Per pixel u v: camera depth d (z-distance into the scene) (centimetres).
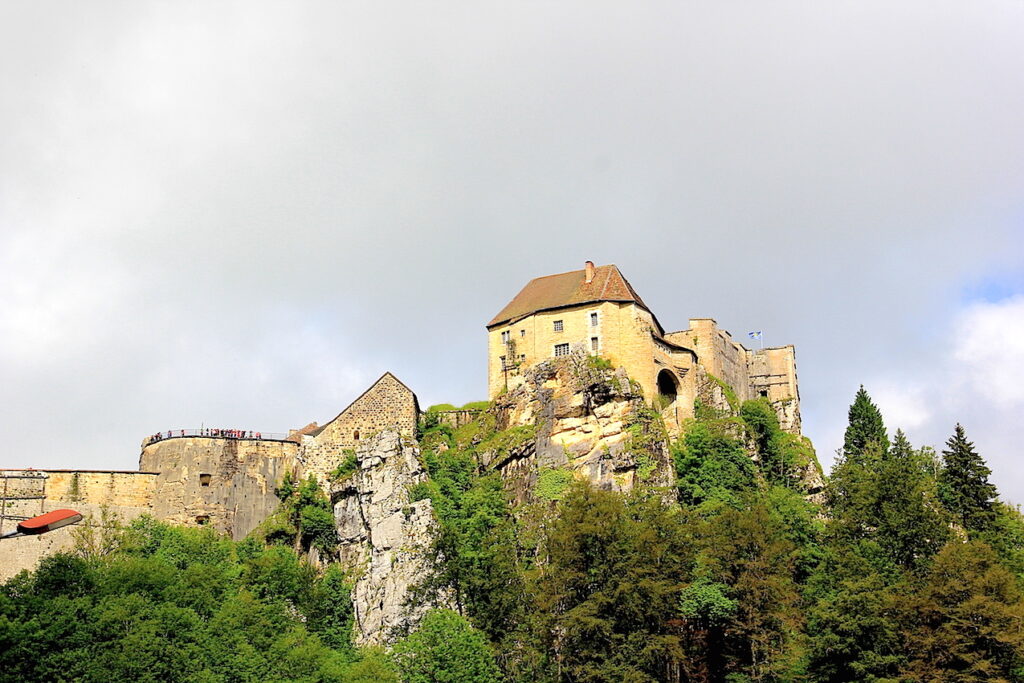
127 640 8025
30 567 9856
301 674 8400
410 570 10000
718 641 9131
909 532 9838
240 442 11238
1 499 10238
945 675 8312
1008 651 8425
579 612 8638
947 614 8556
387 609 9856
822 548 10675
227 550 10500
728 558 9238
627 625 8712
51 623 8056
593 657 8575
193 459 11056
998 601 8512
